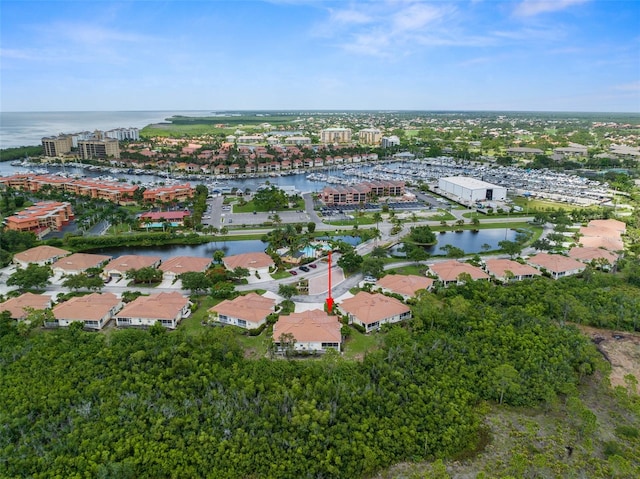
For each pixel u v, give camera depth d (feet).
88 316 371.56
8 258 523.70
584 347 327.88
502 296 408.26
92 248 605.31
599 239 595.06
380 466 240.73
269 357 332.39
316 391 281.74
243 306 385.50
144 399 276.41
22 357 314.35
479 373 307.78
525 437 260.83
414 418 263.49
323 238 643.86
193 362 304.50
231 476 230.27
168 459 235.40
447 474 227.61
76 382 292.40
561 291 418.92
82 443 241.14
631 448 250.98
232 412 265.95
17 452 236.63
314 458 239.71
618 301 400.26
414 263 536.42
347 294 442.91
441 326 362.94
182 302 397.80
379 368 303.89
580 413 261.03
